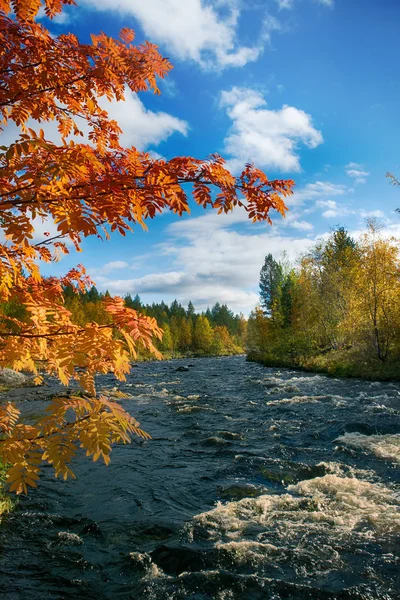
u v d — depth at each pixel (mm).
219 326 104562
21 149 1861
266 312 45438
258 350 48625
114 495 6934
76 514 6199
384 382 19016
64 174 1950
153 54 2885
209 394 18375
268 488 7113
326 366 25312
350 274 27453
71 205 2123
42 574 4652
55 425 2082
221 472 7945
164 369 35562
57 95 2766
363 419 11570
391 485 6918
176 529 5676
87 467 8391
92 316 39906
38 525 5844
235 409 14383
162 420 12906
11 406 2672
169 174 2311
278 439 10242
